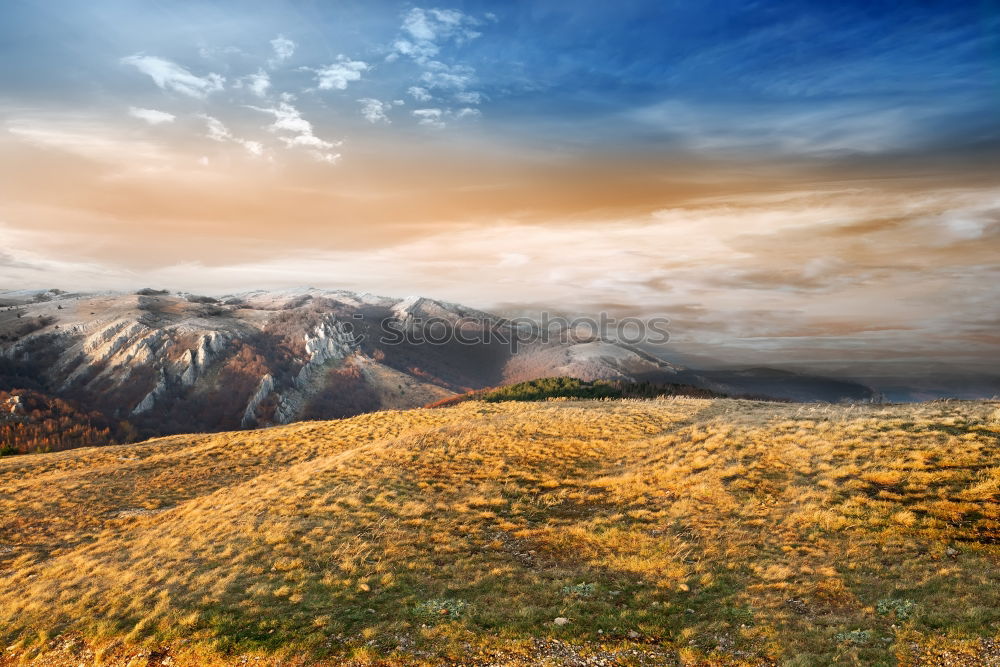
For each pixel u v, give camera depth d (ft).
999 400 115.24
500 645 46.93
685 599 53.83
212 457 152.76
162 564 71.10
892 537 59.93
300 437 171.53
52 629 56.54
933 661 39.65
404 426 171.01
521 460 111.14
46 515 105.70
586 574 61.16
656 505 81.25
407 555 68.23
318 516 83.30
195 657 47.98
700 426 123.24
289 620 52.80
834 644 43.24
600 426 136.87
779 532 66.54
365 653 46.47
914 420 96.22
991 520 58.70
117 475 134.82
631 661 44.16
